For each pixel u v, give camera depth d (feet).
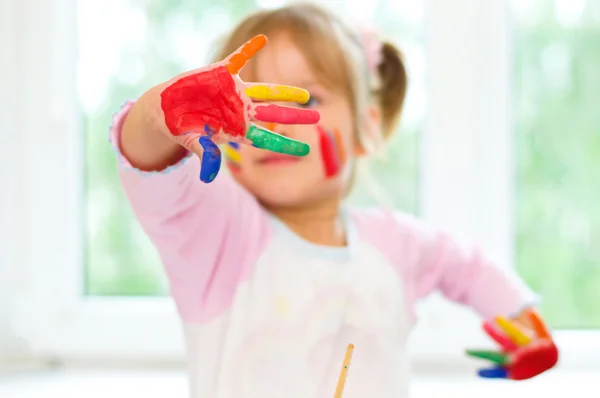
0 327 3.26
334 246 2.52
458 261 2.82
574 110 3.54
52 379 3.10
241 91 1.60
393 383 2.45
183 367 3.33
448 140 3.38
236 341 2.24
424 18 3.44
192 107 1.59
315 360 2.31
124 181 1.86
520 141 3.52
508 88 3.40
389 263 2.63
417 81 3.46
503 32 3.38
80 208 3.46
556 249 3.55
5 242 3.27
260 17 2.54
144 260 3.53
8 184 3.28
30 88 3.34
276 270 2.33
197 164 1.91
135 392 2.90
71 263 3.38
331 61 2.49
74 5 3.44
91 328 3.33
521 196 3.52
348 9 3.42
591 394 2.91
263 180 2.40
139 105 1.69
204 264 2.21
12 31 3.31
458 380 3.16
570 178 3.55
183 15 3.51
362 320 2.43
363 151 2.70
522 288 2.84
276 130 2.33
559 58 3.53
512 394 2.91
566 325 3.56
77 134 3.44
